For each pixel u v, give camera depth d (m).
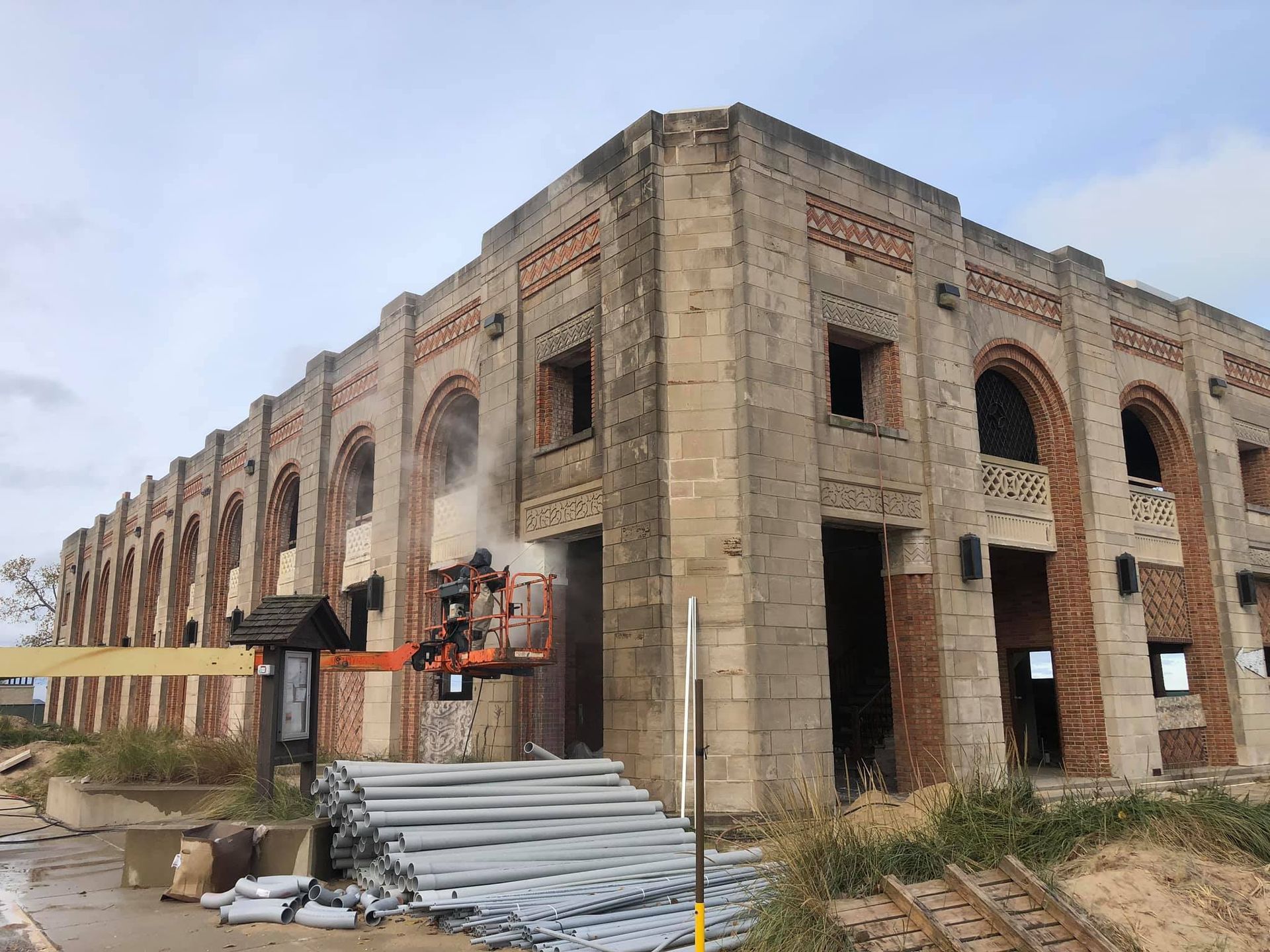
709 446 12.48
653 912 7.69
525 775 10.27
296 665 11.23
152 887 9.25
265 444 26.16
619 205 13.70
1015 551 18.28
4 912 8.27
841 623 20.62
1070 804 8.94
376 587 18.89
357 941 7.38
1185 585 19.59
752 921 7.30
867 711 18.44
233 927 7.79
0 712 56.03
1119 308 19.12
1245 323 21.86
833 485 13.38
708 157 13.23
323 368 22.67
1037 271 17.62
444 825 8.96
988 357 16.66
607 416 13.36
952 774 12.71
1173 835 8.23
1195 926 6.93
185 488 33.34
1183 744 18.47
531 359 15.64
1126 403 19.09
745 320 12.60
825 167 14.09
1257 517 21.17
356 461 22.34
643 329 12.91
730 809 11.43
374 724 18.41
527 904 7.64
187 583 32.88
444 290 18.55
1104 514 17.23
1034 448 18.05
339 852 9.21
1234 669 19.02
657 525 12.23
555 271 15.17
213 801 12.29
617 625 12.63
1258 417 21.70
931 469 14.52
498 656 12.38
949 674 13.91
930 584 14.22
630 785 11.13
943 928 6.84
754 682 11.72
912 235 15.13
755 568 12.01
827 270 13.95
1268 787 14.28
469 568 13.62
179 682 32.12
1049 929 6.99
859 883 7.65
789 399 12.84
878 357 14.77
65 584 50.00
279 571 25.38
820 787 11.38
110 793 12.83
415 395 19.19
